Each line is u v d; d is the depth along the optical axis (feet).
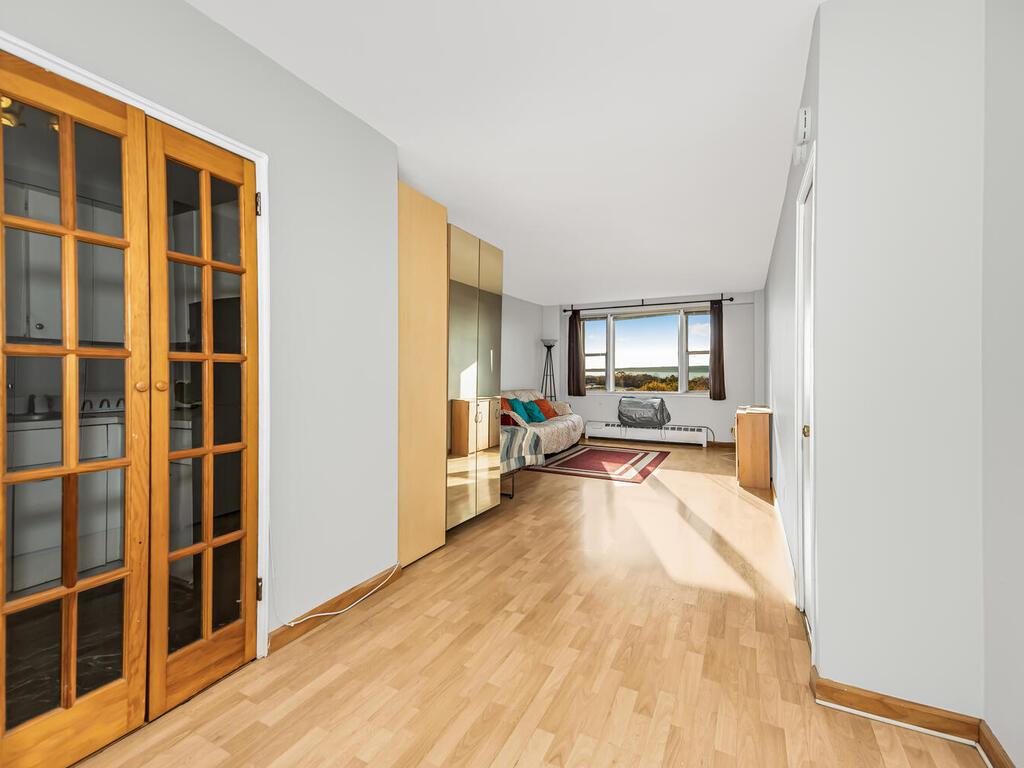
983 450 4.91
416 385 9.97
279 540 6.73
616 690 5.82
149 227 5.16
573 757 4.77
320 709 5.46
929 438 5.12
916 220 5.12
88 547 4.75
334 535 7.69
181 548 5.59
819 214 5.51
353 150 8.04
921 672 5.19
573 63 6.64
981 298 4.91
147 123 5.14
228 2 5.52
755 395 25.59
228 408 6.09
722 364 26.08
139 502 5.07
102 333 4.83
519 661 6.41
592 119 8.15
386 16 5.74
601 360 29.86
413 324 9.87
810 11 5.61
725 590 8.63
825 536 5.59
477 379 12.61
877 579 5.36
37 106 4.31
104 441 4.85
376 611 7.81
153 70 5.22
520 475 18.88
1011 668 4.47
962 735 4.98
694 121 8.20
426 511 10.30
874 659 5.39
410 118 8.14
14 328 4.23
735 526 12.40
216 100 5.87
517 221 13.57
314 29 5.99
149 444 5.16
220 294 5.98
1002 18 4.63
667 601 8.20
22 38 4.20
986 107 4.85
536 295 26.76
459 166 9.99
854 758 4.76
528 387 29.14
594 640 6.95
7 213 4.16
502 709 5.48
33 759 4.31
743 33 6.01
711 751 4.85
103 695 4.79
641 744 4.94
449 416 11.39
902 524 5.24
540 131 8.58
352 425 8.05
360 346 8.22
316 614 7.31
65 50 4.50
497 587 8.74
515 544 11.03
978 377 4.93
